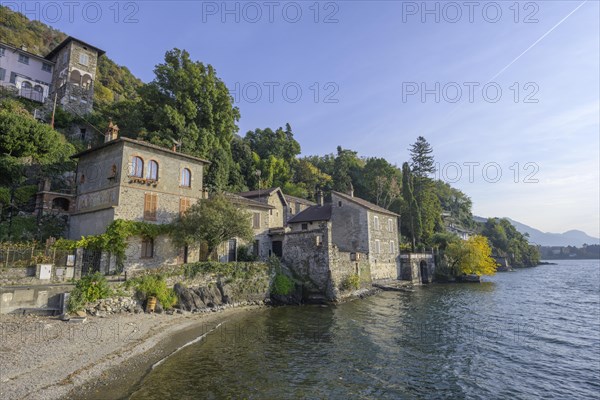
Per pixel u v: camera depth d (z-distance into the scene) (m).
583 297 42.44
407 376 15.76
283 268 35.22
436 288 49.84
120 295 22.34
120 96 70.88
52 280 21.95
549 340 22.81
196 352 17.33
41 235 28.84
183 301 25.66
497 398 14.13
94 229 28.19
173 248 29.94
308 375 15.16
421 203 76.06
